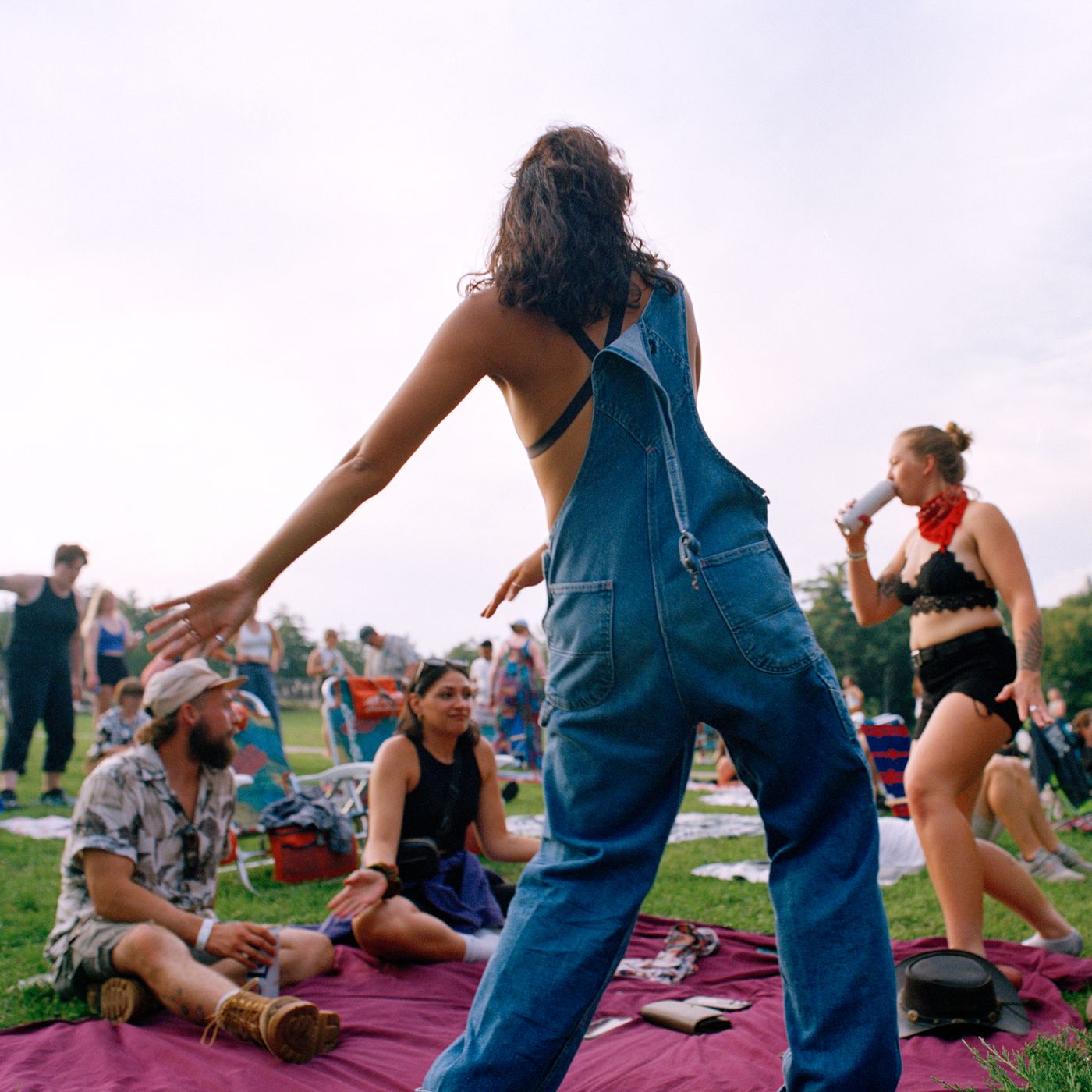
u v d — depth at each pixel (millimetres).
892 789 7129
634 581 1748
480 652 15656
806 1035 1713
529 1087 1667
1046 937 3686
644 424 1792
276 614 61188
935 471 3525
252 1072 2715
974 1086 2457
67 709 9570
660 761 1777
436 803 4270
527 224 1832
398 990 3541
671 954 3912
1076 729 9805
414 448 1843
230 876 6188
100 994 3328
